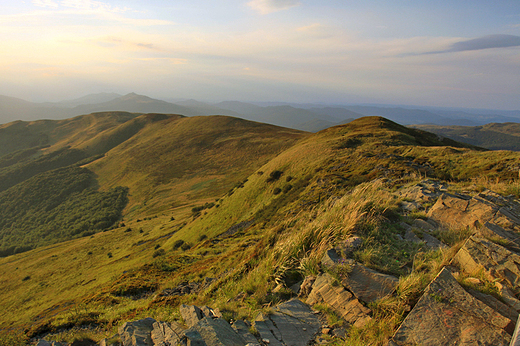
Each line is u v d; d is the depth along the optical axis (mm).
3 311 38875
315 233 6750
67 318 10938
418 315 3443
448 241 5750
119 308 12539
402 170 22844
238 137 129875
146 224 75625
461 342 3008
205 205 70875
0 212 118000
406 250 5559
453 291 3564
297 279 5965
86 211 103000
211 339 3756
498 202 6645
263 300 5500
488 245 4266
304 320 4379
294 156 47969
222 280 9055
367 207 7316
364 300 4348
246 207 42656
